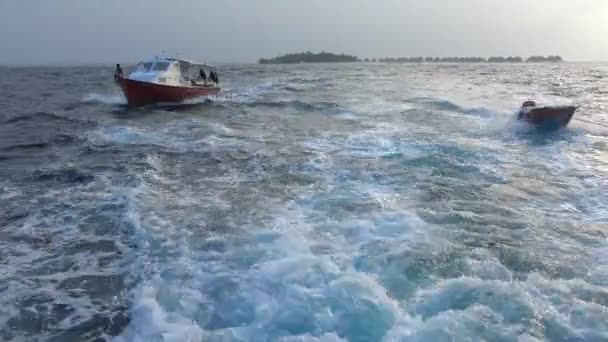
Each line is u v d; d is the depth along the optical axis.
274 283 4.71
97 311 4.45
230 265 5.16
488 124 14.45
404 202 7.12
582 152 10.75
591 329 3.92
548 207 7.04
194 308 4.39
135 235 6.05
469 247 5.52
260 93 27.02
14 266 5.34
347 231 5.98
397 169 9.01
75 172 9.13
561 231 6.10
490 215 6.62
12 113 18.45
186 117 17.11
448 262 5.11
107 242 5.94
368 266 5.03
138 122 15.90
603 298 4.40
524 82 36.25
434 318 4.03
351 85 33.19
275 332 3.97
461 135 12.65
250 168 9.31
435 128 13.78
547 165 9.51
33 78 50.62
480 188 7.89
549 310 4.17
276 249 5.47
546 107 13.34
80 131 14.10
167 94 20.20
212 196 7.56
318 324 4.04
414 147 10.97
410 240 5.68
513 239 5.80
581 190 7.90
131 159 10.20
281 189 7.87
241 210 6.86
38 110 19.59
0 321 4.29
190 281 4.85
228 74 57.53
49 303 4.58
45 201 7.47
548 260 5.21
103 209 7.06
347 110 18.16
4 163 10.02
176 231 6.12
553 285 4.61
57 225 6.49
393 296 4.46
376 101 21.02
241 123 15.45
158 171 9.16
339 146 11.30
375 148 10.97
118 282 4.96
